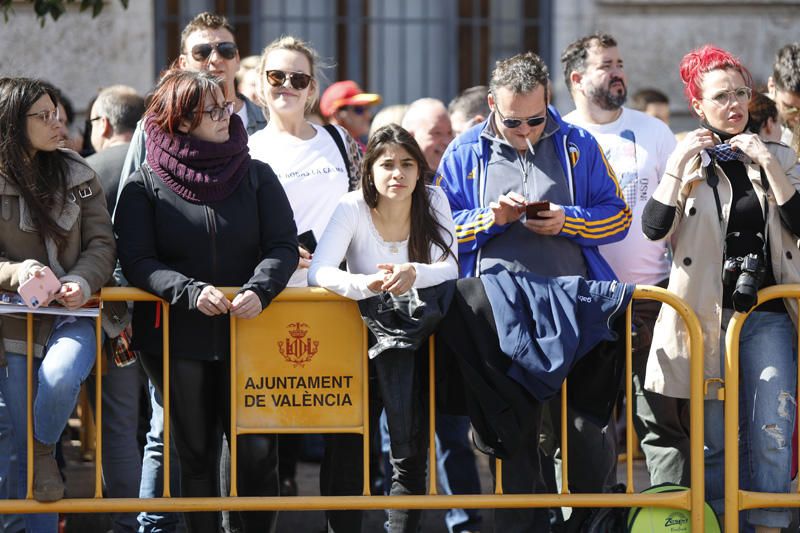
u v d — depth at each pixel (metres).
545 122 15.23
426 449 14.73
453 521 18.34
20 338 14.13
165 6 27.59
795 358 15.02
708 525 14.72
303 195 16.12
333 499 14.38
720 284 14.86
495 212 14.49
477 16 28.22
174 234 14.12
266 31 28.02
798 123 17.19
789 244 14.78
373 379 14.57
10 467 14.40
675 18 27.59
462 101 20.12
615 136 17.42
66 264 14.11
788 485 14.93
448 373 14.55
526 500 14.47
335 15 28.17
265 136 16.42
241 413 14.36
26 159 13.92
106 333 14.84
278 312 14.36
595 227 14.95
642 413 16.47
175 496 16.50
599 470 14.84
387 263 14.49
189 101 14.01
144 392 19.44
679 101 27.72
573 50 17.77
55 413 13.70
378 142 14.32
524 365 13.78
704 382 14.80
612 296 14.30
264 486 14.72
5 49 26.83
